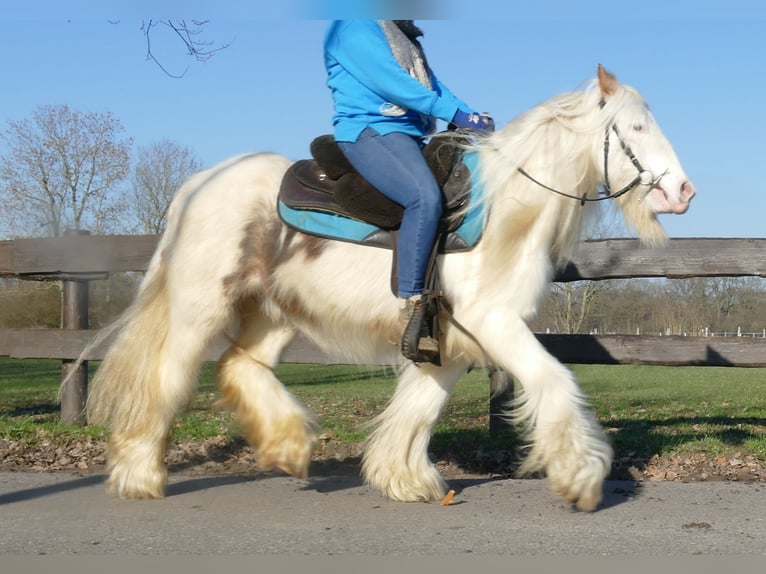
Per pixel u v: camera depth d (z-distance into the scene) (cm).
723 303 3678
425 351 467
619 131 461
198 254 526
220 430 754
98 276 834
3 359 2306
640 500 508
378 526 454
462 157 491
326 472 622
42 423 816
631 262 709
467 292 471
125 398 533
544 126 477
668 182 452
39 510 490
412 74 497
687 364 706
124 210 2825
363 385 1544
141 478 518
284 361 769
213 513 483
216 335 532
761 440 678
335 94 507
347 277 495
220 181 541
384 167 480
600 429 466
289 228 513
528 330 462
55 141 2783
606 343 719
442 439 717
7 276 858
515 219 463
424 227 467
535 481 571
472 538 430
